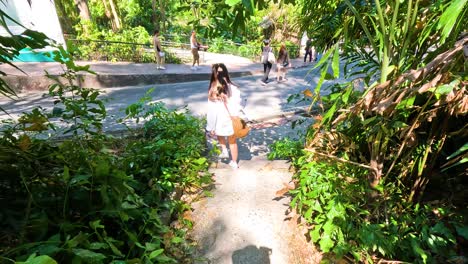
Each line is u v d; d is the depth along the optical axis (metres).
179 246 2.32
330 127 2.78
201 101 7.71
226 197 3.01
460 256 2.10
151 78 9.67
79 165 2.37
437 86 1.51
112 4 16.70
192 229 2.56
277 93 8.75
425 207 2.40
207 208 2.82
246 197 3.00
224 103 3.53
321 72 1.79
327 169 2.66
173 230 2.47
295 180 3.10
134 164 3.11
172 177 3.01
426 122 2.44
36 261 1.11
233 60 15.09
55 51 2.33
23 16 8.21
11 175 1.99
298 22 3.63
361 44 2.74
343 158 2.77
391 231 2.25
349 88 1.98
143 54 12.12
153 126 4.30
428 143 2.23
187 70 11.20
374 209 2.50
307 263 2.21
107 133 4.68
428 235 2.21
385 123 2.16
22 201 1.86
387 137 2.24
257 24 17.94
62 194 2.08
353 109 1.74
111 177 2.03
